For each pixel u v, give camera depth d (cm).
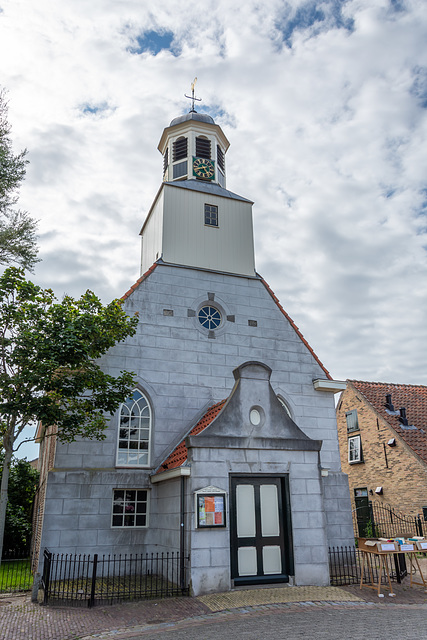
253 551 1277
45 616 1052
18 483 2523
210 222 2106
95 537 1459
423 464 2325
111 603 1131
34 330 1276
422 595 1230
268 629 923
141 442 1633
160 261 1897
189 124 2373
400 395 2922
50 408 1225
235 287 1977
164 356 1745
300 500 1348
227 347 1856
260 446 1346
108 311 1424
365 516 2655
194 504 1227
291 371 1914
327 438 1858
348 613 1044
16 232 1365
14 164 1380
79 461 1519
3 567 1939
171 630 941
